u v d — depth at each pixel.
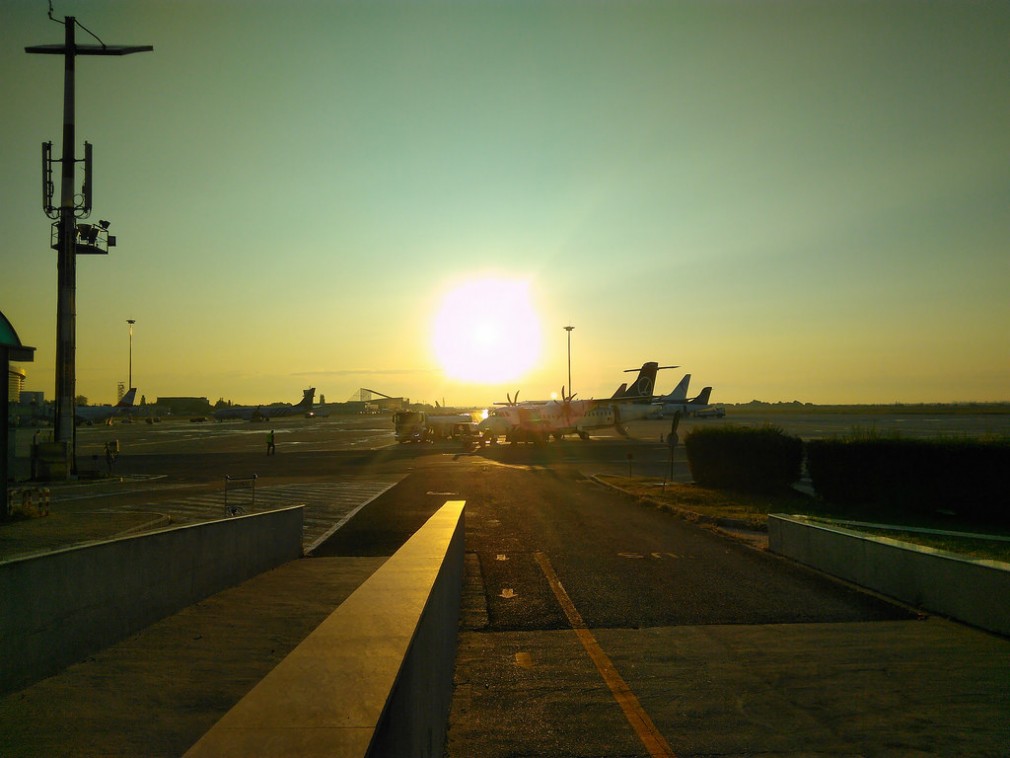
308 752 2.06
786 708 5.86
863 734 5.36
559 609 9.02
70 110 28.36
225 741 2.14
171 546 8.93
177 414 184.88
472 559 12.32
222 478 29.33
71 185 28.27
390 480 28.09
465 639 7.79
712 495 21.17
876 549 9.97
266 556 11.87
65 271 28.34
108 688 6.34
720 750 5.09
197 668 6.91
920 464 17.08
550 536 14.68
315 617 8.88
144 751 5.07
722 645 7.56
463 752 5.06
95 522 15.42
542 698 6.10
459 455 43.72
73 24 28.39
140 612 8.22
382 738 2.36
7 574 6.14
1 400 15.54
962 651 7.30
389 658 2.97
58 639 6.78
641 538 14.47
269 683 2.67
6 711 5.77
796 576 10.95
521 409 52.34
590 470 32.62
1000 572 7.82
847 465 18.66
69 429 28.48
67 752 5.04
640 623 8.40
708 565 11.80
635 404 60.12
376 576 4.88
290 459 40.81
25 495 17.03
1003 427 56.34
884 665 6.90
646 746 5.16
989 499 15.81
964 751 5.06
